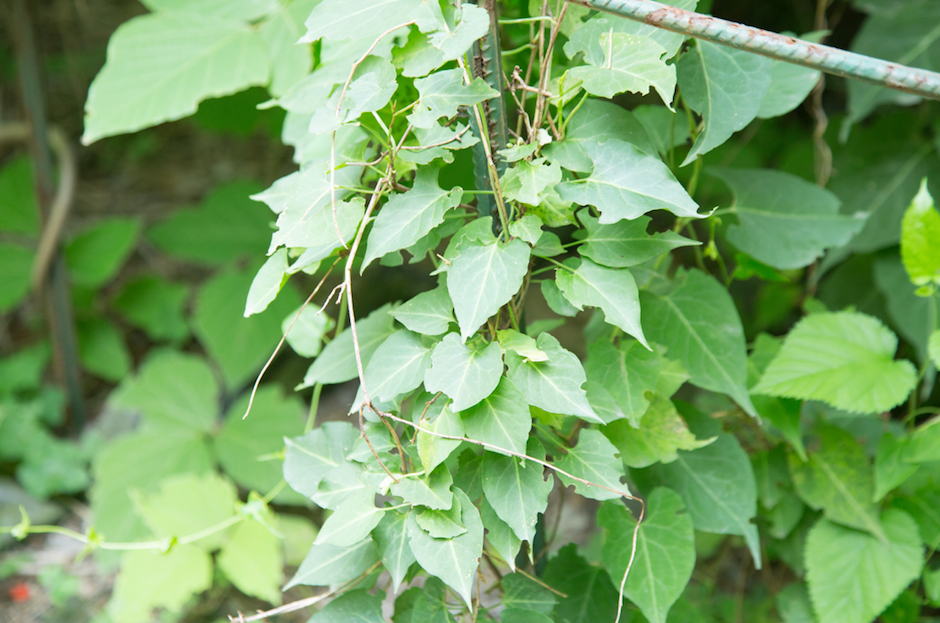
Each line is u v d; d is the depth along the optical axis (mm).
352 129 1106
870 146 1425
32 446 1734
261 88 1917
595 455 1033
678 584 1070
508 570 1151
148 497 1579
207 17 1302
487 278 990
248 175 2734
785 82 1134
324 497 1022
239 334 1878
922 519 1179
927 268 1116
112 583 1517
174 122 2938
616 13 989
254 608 1468
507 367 1011
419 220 1001
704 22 979
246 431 1698
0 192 2109
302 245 1001
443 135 1010
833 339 1156
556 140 1028
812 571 1172
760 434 1210
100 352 2100
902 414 1467
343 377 1095
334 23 1007
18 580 1523
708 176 1411
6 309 2000
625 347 1088
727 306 1113
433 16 986
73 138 2797
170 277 2525
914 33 1334
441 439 997
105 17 2752
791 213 1171
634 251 1020
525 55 1161
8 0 2031
